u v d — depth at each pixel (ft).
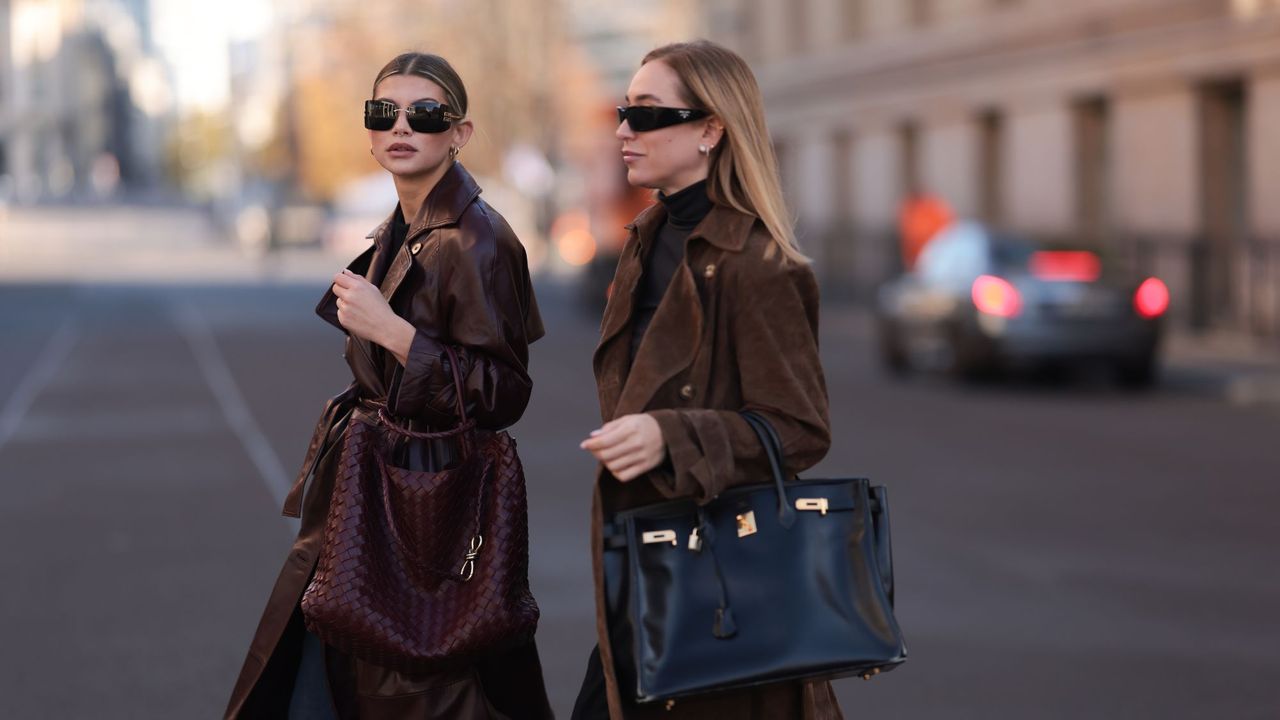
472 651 24.22
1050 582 55.01
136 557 58.54
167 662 44.34
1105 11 178.29
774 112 289.53
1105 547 61.05
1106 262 122.52
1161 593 53.36
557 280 307.17
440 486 24.35
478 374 24.73
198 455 84.69
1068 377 131.75
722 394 22.99
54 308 221.66
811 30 274.16
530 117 390.63
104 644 46.29
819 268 267.80
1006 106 204.23
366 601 24.06
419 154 25.67
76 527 64.69
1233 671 43.73
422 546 24.32
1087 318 118.32
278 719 26.43
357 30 429.79
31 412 105.09
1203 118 162.50
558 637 47.24
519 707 25.90
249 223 460.14
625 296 23.71
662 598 21.58
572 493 72.95
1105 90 179.83
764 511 22.13
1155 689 41.98
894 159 241.76
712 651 21.47
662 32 360.69
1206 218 162.50
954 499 71.77
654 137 23.41
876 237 236.63
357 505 24.39
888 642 21.89
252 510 68.18
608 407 23.77
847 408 109.91
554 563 57.41
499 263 25.30
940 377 132.57
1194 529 64.75
